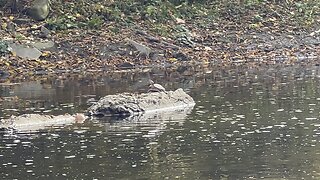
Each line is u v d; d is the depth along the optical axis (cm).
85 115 1141
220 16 2405
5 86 1561
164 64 1977
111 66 1908
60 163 838
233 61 2045
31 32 2034
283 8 2541
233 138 950
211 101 1270
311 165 806
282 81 1545
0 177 784
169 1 2436
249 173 779
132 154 873
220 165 813
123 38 2064
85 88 1490
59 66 1869
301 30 2377
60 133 1005
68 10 2191
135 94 1241
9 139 970
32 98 1350
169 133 991
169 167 810
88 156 868
